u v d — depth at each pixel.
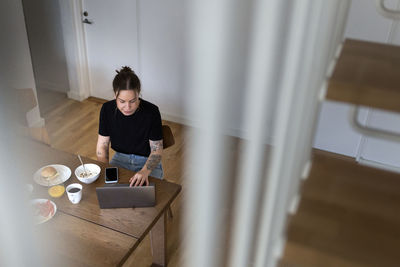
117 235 1.65
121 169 2.04
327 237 0.54
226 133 0.58
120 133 2.22
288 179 0.60
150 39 3.62
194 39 0.54
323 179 0.66
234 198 0.63
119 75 2.01
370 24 2.98
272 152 0.58
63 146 3.45
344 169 0.69
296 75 0.54
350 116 0.69
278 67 0.53
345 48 0.70
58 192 1.84
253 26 0.51
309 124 0.59
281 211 0.60
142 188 1.76
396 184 0.66
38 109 3.53
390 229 0.56
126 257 1.57
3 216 0.83
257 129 0.57
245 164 0.60
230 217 0.65
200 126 0.59
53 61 4.04
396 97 0.51
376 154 3.34
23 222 0.86
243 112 0.56
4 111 0.82
